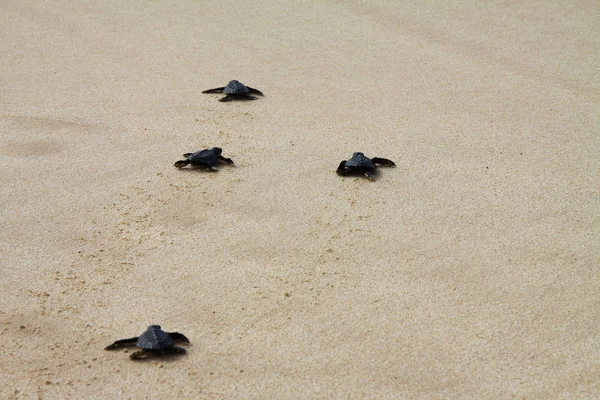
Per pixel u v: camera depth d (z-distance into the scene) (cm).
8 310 606
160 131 957
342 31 1357
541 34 1335
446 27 1376
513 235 718
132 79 1138
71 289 636
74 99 1059
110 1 1536
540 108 1031
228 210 769
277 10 1480
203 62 1210
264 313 606
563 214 755
